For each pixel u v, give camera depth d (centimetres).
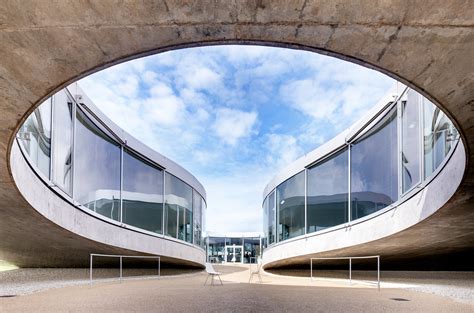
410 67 559
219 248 4428
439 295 891
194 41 542
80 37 503
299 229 2089
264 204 2883
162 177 2195
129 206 1855
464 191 866
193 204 2672
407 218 1184
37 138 1052
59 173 1231
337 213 1791
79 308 643
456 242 1361
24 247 1533
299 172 2133
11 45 506
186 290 1030
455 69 550
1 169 806
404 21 478
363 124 1546
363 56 554
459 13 457
